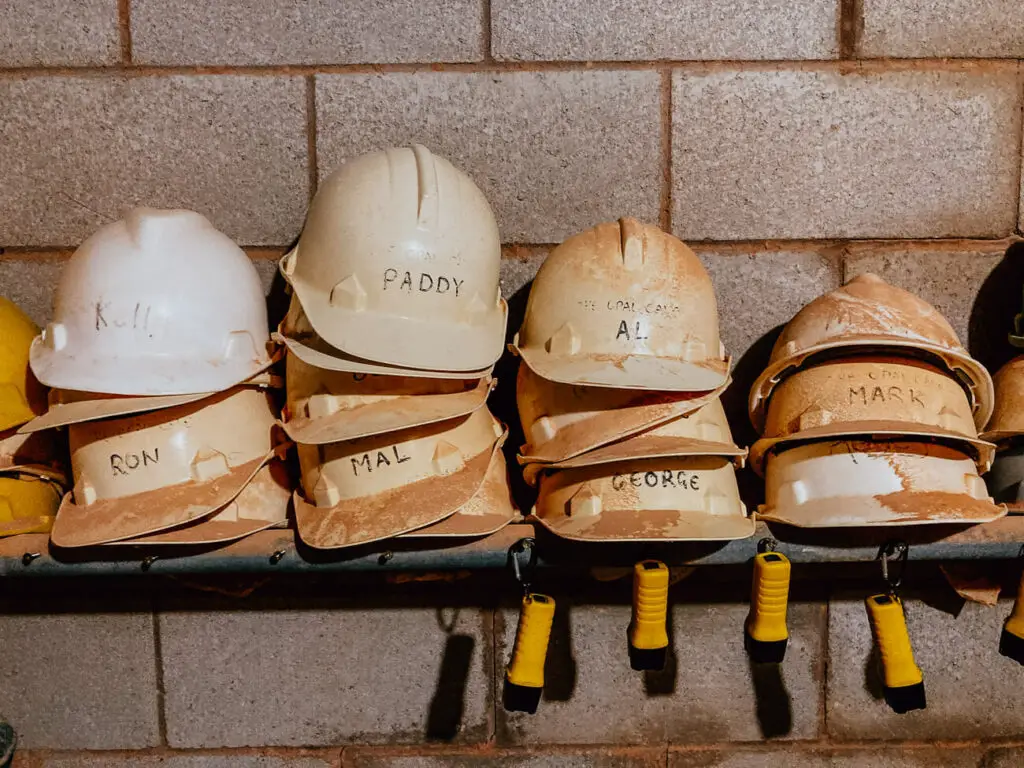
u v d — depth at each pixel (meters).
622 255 1.23
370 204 1.18
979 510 1.17
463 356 1.17
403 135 1.48
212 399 1.23
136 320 1.18
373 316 1.16
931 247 1.52
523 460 1.23
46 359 1.21
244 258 1.32
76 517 1.20
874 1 1.47
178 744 1.59
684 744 1.60
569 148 1.48
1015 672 1.58
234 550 1.22
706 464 1.22
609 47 1.47
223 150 1.48
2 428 1.25
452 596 1.56
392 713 1.58
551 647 1.58
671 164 1.49
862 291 1.30
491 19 1.46
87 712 1.58
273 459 1.30
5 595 1.54
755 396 1.34
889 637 1.19
